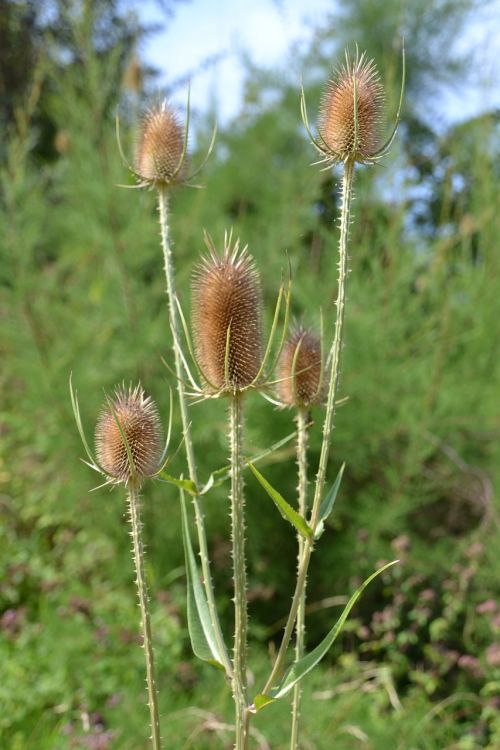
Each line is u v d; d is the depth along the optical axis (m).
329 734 1.00
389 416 1.46
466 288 1.50
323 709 1.04
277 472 1.44
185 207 1.65
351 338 1.41
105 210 1.38
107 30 2.37
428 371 1.45
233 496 0.58
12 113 2.64
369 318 1.39
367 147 0.58
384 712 1.14
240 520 0.58
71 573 1.37
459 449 1.47
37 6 2.61
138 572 0.58
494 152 1.56
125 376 1.38
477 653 1.26
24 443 1.64
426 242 1.70
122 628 1.16
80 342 1.42
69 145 1.50
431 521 1.55
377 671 1.18
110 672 1.09
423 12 2.23
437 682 1.16
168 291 0.65
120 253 1.37
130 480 0.58
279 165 1.91
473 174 1.69
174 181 0.67
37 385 1.34
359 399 1.46
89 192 1.37
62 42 2.51
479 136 1.53
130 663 1.10
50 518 1.45
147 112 0.69
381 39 2.23
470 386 1.43
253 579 1.43
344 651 1.36
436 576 1.35
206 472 1.37
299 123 1.93
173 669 1.11
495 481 1.39
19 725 1.01
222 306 0.58
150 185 0.68
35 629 1.14
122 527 1.40
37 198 1.52
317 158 1.64
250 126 1.90
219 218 1.63
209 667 1.16
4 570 1.31
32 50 2.61
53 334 1.47
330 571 1.42
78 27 1.49
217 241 1.46
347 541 1.42
